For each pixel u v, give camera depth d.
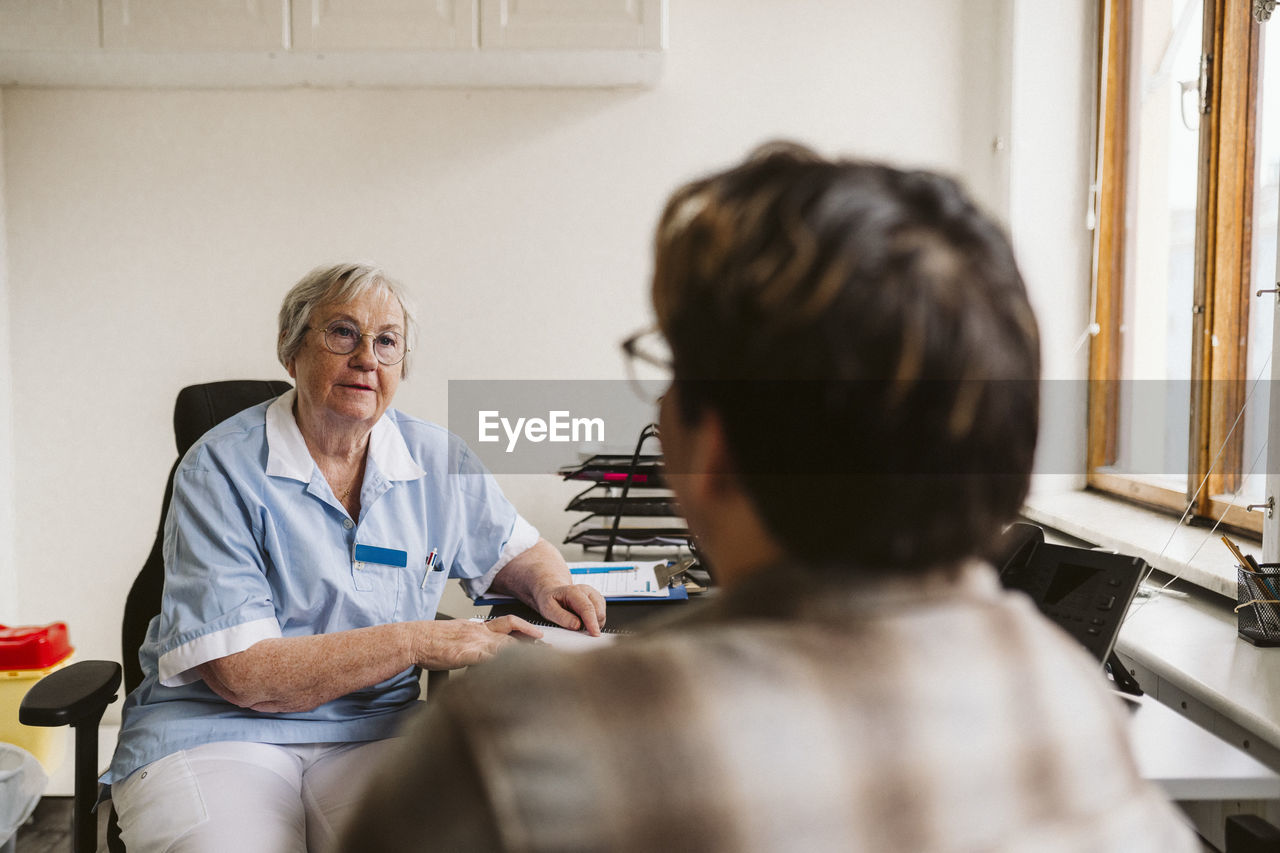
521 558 1.63
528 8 2.01
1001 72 2.33
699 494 0.41
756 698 0.35
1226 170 1.73
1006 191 2.31
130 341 2.35
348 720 1.38
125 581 2.38
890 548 0.38
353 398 1.40
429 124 2.32
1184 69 1.98
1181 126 1.98
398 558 1.46
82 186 2.31
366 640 1.29
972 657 0.38
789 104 2.34
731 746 0.34
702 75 2.33
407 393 2.38
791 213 0.37
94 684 1.25
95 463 2.37
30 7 1.98
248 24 2.00
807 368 0.36
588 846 0.33
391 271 2.35
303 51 2.02
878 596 0.38
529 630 1.35
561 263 2.36
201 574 1.28
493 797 0.33
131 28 2.00
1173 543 1.67
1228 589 1.38
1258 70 1.68
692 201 0.40
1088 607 1.01
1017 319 0.38
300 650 1.27
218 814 1.14
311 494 1.41
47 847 1.98
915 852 0.35
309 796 1.30
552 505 2.40
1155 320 2.10
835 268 0.35
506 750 0.34
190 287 2.34
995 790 0.37
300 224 2.33
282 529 1.38
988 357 0.36
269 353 2.36
